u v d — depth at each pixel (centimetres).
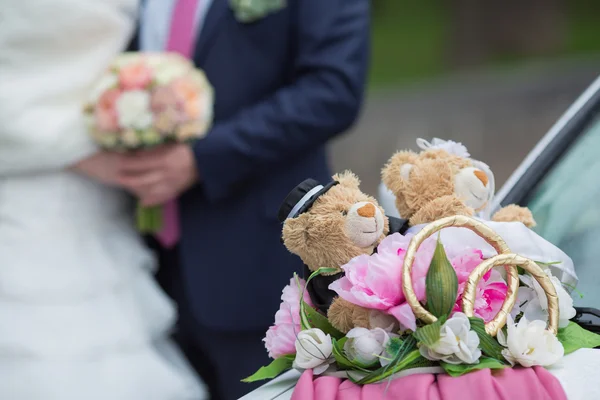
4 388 282
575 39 1614
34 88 280
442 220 147
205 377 318
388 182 168
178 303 315
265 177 285
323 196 153
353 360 146
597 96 233
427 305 143
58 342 283
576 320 168
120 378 289
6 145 281
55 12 278
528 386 138
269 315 286
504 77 1381
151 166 281
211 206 288
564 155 222
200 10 287
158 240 317
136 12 297
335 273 152
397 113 1188
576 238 199
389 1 1891
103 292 294
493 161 901
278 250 284
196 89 279
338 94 274
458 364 141
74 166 291
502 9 1611
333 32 275
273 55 281
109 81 281
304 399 145
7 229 289
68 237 292
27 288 282
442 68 1590
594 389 141
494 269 153
